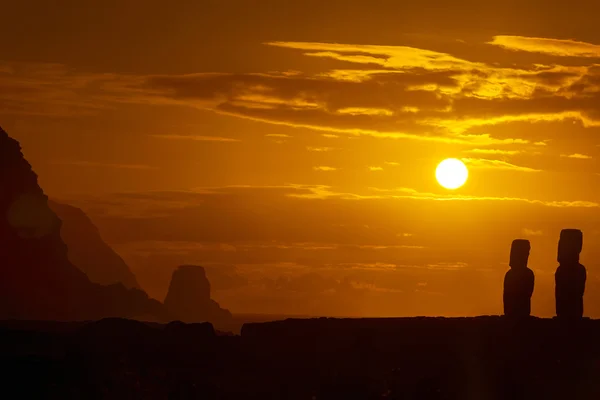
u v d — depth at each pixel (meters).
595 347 145.62
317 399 138.50
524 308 154.62
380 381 141.25
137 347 153.25
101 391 138.12
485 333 148.12
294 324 155.25
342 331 151.75
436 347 147.12
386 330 150.88
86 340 155.00
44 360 146.12
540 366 142.62
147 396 138.38
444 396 138.00
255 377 144.88
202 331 158.25
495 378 140.38
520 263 154.88
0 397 133.12
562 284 152.00
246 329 158.12
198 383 141.25
